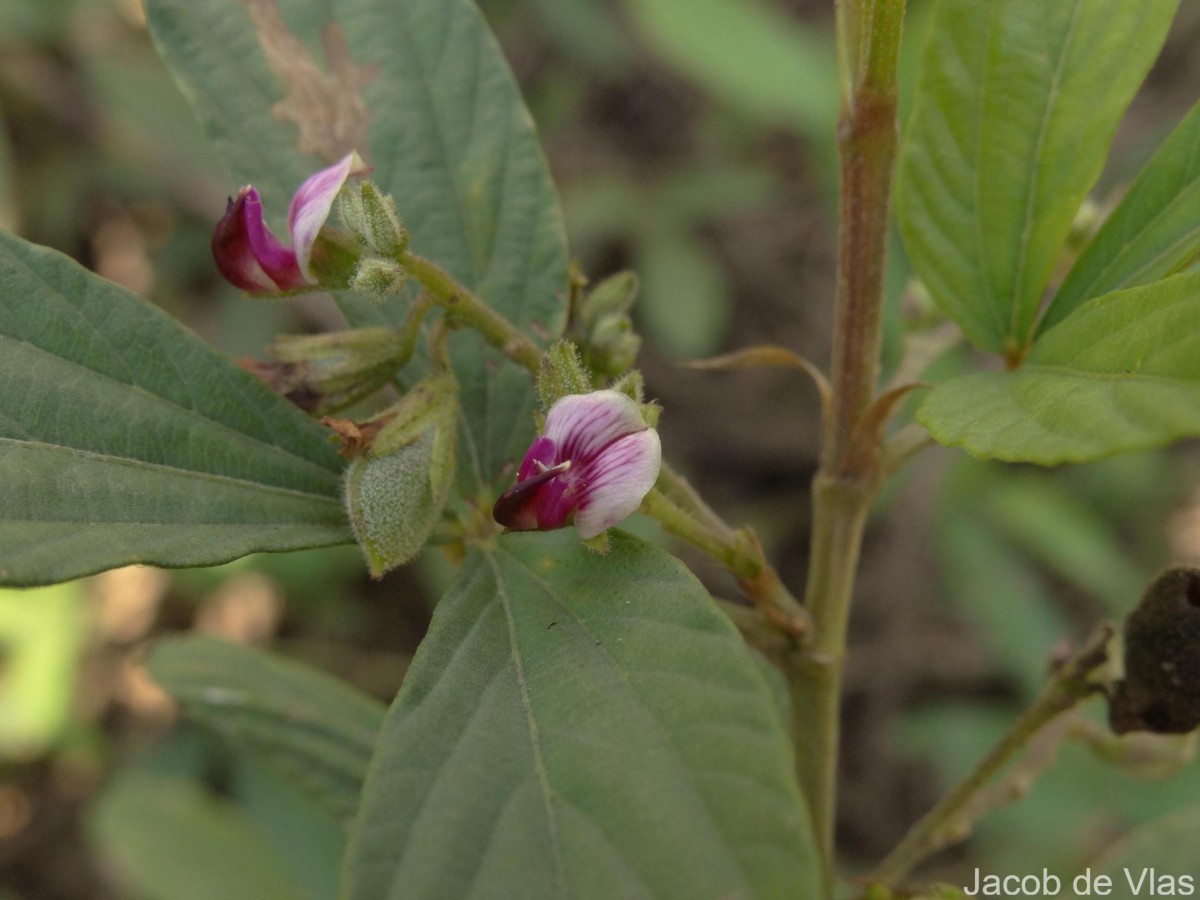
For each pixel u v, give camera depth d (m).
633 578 0.13
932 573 0.33
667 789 0.12
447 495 0.14
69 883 0.32
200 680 0.18
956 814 0.16
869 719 0.33
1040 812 0.23
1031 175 0.14
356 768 0.18
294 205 0.14
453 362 0.15
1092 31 0.14
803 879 0.12
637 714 0.12
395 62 0.16
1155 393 0.12
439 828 0.12
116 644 0.34
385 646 0.33
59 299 0.14
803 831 0.12
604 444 0.13
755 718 0.12
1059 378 0.13
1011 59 0.14
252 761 0.25
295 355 0.14
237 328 0.32
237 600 0.34
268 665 0.18
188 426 0.14
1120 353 0.13
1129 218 0.14
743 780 0.12
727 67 0.29
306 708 0.18
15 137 0.34
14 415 0.13
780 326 0.38
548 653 0.13
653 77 0.41
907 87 0.25
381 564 0.14
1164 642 0.14
